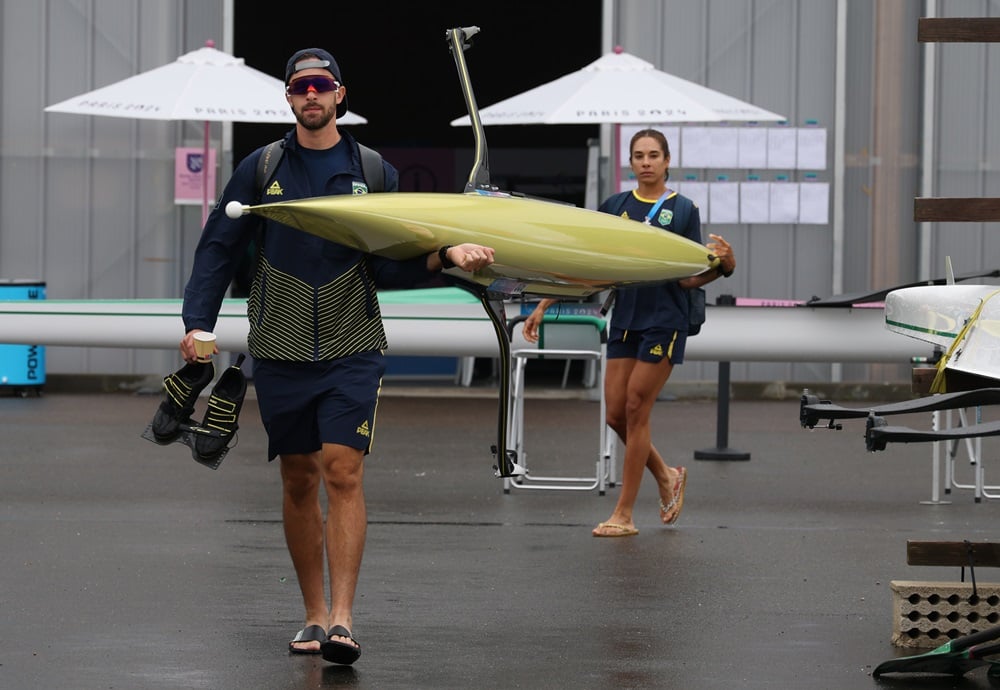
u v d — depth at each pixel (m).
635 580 10.07
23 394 22.06
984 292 8.12
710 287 23.08
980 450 13.79
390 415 20.03
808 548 11.34
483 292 8.38
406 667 7.75
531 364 27.58
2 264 23.05
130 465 15.27
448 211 8.30
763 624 8.83
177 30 23.00
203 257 8.07
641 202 11.59
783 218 23.00
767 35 23.02
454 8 33.19
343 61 33.38
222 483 14.14
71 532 11.59
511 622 8.80
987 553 8.10
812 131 22.97
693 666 7.84
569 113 19.11
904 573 10.40
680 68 23.12
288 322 7.83
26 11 22.91
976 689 7.45
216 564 10.41
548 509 13.06
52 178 22.98
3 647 8.06
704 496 13.89
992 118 22.91
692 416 20.52
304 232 7.80
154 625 8.61
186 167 23.00
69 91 22.98
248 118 19.80
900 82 22.95
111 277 23.09
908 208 23.03
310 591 8.17
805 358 15.66
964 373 7.85
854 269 23.11
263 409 7.96
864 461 16.31
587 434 18.38
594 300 19.44
